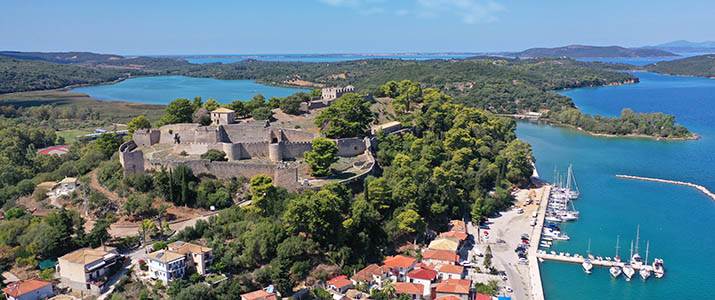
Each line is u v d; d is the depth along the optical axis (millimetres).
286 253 141125
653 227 199875
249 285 133875
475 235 186875
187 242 141625
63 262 127312
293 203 152875
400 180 191125
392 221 172375
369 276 145000
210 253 135375
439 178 197625
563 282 155500
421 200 187000
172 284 123938
